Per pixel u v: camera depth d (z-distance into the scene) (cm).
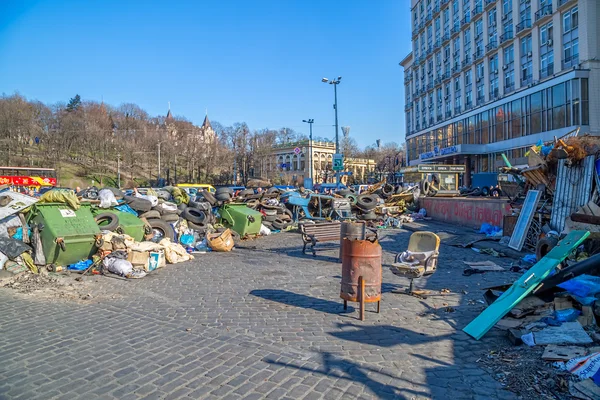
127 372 442
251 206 1892
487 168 4894
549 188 1238
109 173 7488
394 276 934
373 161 9019
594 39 3450
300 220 1961
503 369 441
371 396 392
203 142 8306
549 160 1197
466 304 691
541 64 4053
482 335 529
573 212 958
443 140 6056
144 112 10362
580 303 553
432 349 505
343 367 456
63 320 622
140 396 390
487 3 4953
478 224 1867
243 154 7012
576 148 1046
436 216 2339
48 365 459
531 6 4138
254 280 909
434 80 6425
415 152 7150
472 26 5322
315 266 1070
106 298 755
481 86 5188
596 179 989
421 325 593
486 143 4912
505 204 1625
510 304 565
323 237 1265
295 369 451
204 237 1424
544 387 398
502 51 4688
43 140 7156
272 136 7881
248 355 490
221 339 544
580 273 584
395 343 526
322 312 665
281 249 1374
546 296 600
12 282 854
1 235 965
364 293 623
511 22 4516
